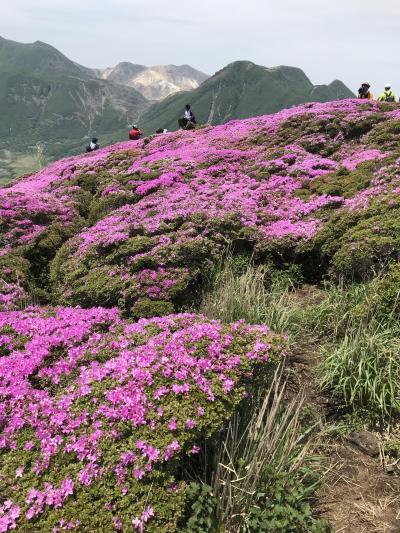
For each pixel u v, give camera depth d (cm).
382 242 921
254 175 1777
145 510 438
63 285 1171
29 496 454
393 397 610
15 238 1479
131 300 1012
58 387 630
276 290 1032
